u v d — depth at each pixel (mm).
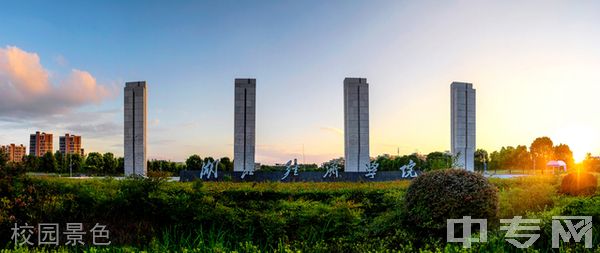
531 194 10945
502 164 57750
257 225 8102
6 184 8797
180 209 8570
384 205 11547
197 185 9758
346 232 8039
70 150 70812
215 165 22500
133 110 25547
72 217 9023
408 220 8773
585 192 13328
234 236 7906
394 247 7523
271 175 22234
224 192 12250
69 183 10461
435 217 8531
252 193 12438
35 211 8625
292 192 12688
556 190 13297
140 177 9820
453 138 25984
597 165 35219
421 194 8789
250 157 24375
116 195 9281
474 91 26281
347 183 16281
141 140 25375
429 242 7855
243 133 24422
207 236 8008
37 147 71188
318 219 8133
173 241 7883
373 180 21766
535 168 57438
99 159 49594
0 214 7973
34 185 9547
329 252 7164
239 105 24500
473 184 8703
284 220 8055
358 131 25422
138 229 8406
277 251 7250
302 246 7254
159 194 9039
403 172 22203
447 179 8781
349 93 25500
